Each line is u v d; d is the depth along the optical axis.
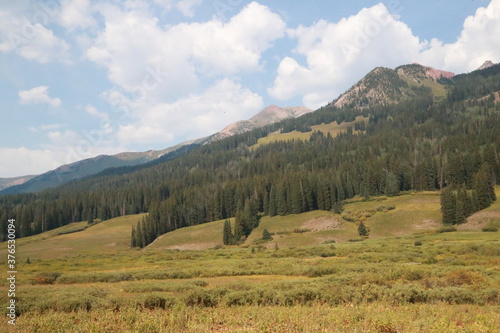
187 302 21.42
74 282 39.19
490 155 143.00
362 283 27.84
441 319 15.51
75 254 114.88
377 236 103.69
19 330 15.48
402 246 68.38
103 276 40.12
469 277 28.12
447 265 41.38
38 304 20.48
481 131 193.38
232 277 39.91
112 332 14.69
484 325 15.05
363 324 15.19
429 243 72.31
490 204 109.12
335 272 38.22
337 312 18.05
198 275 41.91
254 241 115.75
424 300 22.17
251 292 23.02
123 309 18.97
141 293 28.02
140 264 62.56
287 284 27.09
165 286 29.30
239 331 14.39
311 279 31.41
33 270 57.09
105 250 129.25
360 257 52.94
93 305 20.50
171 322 15.73
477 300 21.52
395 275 31.53
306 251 73.75
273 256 71.69
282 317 16.23
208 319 16.72
